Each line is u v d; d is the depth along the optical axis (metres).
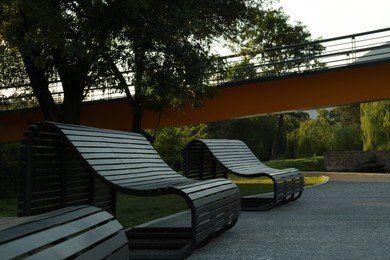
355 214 9.35
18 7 14.19
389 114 37.34
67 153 5.88
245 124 62.78
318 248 5.89
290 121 62.72
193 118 24.48
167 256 5.24
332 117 69.88
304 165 35.88
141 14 16.19
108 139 6.25
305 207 10.63
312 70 22.08
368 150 37.28
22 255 2.03
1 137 25.48
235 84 23.27
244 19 21.00
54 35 13.84
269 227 7.70
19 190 5.18
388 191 14.97
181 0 16.69
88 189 6.41
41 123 5.29
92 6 15.02
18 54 18.69
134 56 18.52
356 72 21.69
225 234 7.02
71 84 18.38
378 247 5.93
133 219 9.09
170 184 5.95
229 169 9.91
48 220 2.62
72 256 2.40
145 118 25.28
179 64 18.39
